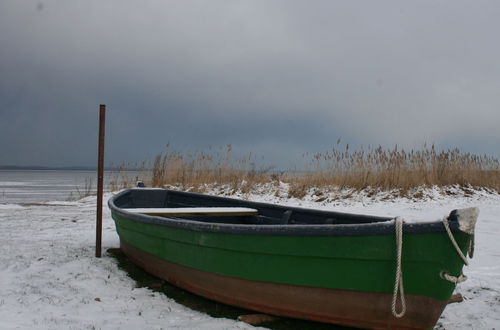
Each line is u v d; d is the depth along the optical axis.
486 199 15.17
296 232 4.48
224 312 5.23
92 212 13.48
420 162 17.06
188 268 5.75
